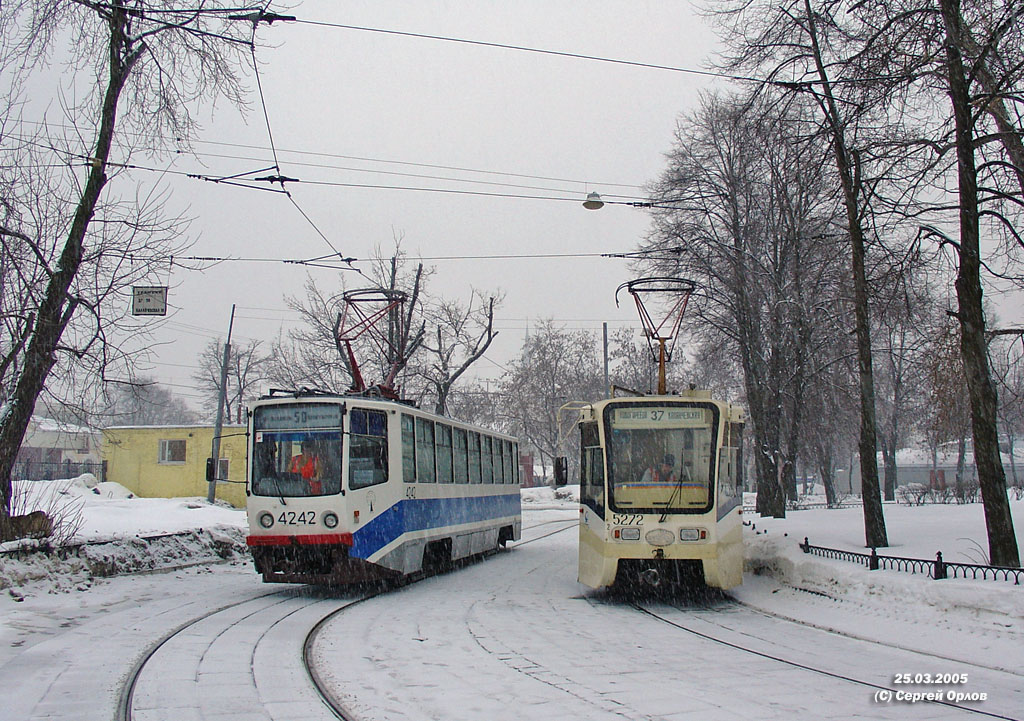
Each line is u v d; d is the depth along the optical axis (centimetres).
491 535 2130
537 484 7156
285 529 1311
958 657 827
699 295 2509
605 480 1286
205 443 3847
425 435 1627
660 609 1255
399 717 621
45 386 1556
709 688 712
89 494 3325
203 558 1748
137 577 1477
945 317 1678
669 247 2500
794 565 1348
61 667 781
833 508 3212
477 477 2019
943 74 1180
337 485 1319
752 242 2538
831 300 2184
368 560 1330
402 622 1088
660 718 614
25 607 1120
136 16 1464
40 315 1414
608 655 870
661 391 1723
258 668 787
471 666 806
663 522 1249
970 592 932
